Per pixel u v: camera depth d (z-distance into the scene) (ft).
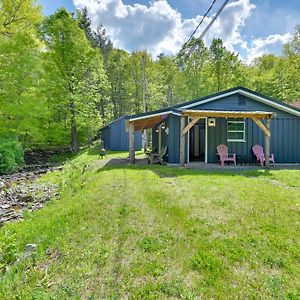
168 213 15.92
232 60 97.30
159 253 11.16
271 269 9.93
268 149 37.40
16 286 9.42
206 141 42.16
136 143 82.69
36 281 9.61
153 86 94.27
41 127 64.49
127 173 31.58
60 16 67.77
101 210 17.01
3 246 12.67
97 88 79.46
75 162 52.11
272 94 107.45
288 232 12.98
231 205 17.22
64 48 68.23
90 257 11.07
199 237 12.57
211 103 41.81
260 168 36.60
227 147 41.98
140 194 20.76
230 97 42.11
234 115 36.78
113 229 13.82
